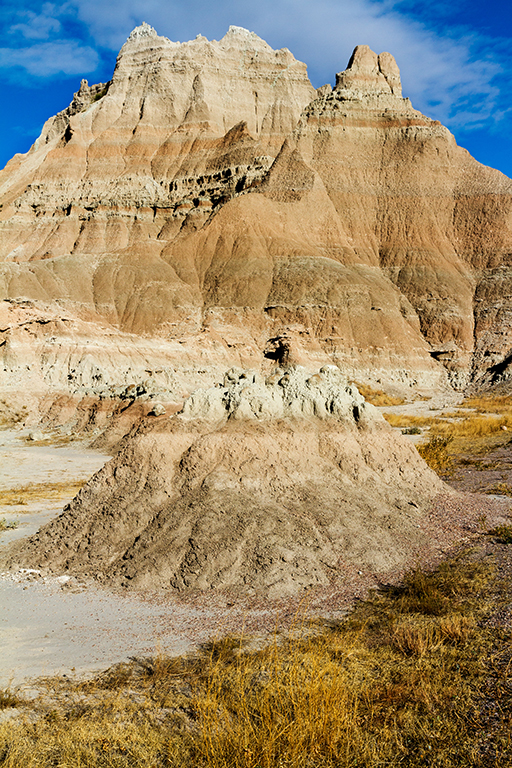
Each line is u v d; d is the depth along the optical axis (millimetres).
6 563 11961
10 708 6441
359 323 84688
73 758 5516
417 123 114875
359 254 101562
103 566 11297
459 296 93125
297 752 5582
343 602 9461
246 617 9016
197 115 138625
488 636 7578
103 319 91375
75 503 13258
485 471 22125
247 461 13070
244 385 15367
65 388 48188
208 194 119812
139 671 7379
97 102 153000
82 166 132250
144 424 14703
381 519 12828
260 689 6594
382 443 15734
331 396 16156
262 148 123625
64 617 9266
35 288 91625
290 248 97438
